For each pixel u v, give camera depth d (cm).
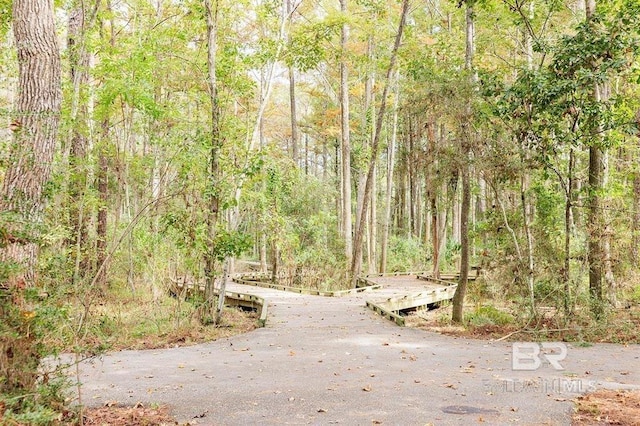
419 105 1127
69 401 432
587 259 1027
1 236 396
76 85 1080
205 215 1038
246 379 640
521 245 1105
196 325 1045
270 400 546
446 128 1498
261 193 1266
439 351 830
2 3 1007
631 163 1464
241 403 536
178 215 995
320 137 3697
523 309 1057
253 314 1313
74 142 1247
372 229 2603
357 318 1177
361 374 664
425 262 2853
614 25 945
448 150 1162
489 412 498
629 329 979
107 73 1148
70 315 527
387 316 1175
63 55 1227
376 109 2858
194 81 1316
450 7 1961
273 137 3438
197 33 1352
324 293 1628
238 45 1118
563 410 502
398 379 635
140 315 1095
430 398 548
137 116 1330
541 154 1004
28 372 383
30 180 521
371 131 2659
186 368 708
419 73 1127
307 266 2067
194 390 588
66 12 1262
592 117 964
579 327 971
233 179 1062
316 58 1330
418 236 3375
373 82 2534
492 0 1151
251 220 1371
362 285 2077
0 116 484
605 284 1142
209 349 857
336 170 3619
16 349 379
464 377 644
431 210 2050
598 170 1091
